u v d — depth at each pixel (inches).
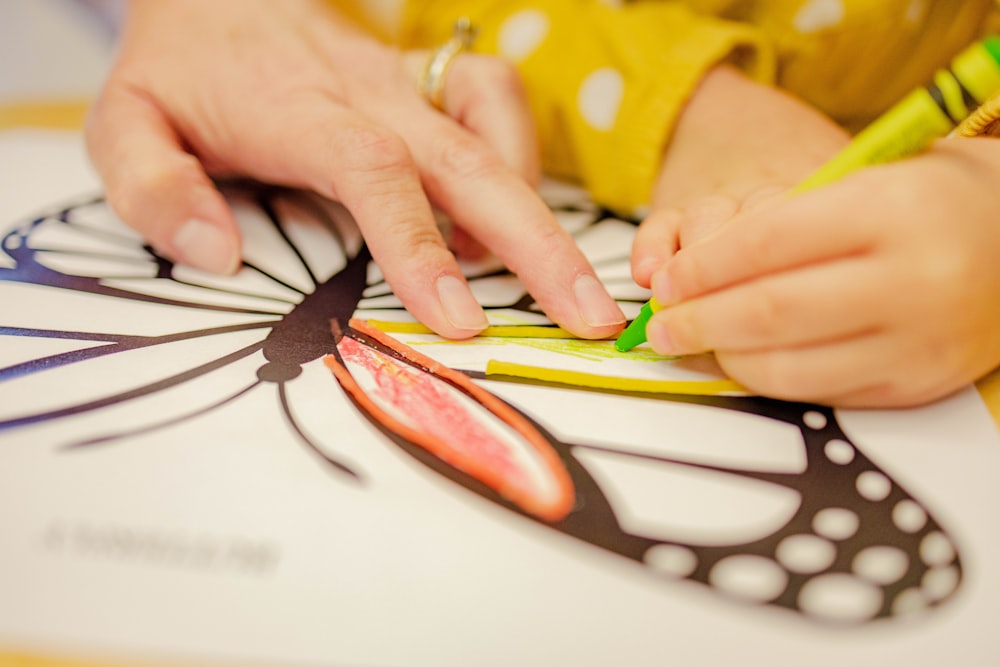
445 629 8.0
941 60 20.4
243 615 8.1
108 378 11.7
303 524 9.1
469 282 15.1
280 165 16.5
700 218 14.0
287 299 14.4
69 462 9.9
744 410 11.4
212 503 9.3
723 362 11.5
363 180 14.3
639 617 8.2
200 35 18.5
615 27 19.5
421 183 15.7
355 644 7.9
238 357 12.4
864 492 10.0
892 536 9.3
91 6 31.8
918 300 9.6
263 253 16.1
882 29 19.6
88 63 37.0
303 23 19.3
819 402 11.4
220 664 7.7
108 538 8.8
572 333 13.3
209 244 15.1
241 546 8.8
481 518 9.3
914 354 10.1
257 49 18.2
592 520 9.4
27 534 8.9
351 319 13.7
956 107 9.4
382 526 9.1
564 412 11.3
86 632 7.9
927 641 8.1
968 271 9.6
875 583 8.7
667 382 12.0
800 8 19.9
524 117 18.0
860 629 8.2
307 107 16.3
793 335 10.2
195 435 10.4
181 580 8.4
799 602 8.5
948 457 10.5
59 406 10.9
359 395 11.5
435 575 8.6
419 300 13.2
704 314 10.7
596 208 18.6
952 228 9.6
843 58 20.4
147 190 15.0
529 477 10.0
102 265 15.4
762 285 10.2
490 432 10.8
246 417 10.9
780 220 9.9
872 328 9.9
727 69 19.0
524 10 21.0
